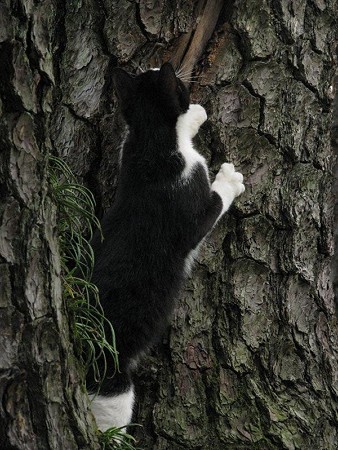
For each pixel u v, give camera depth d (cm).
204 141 750
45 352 525
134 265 690
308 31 762
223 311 746
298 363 767
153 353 727
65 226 634
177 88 722
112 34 715
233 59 738
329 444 759
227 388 736
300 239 768
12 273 516
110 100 726
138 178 715
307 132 767
